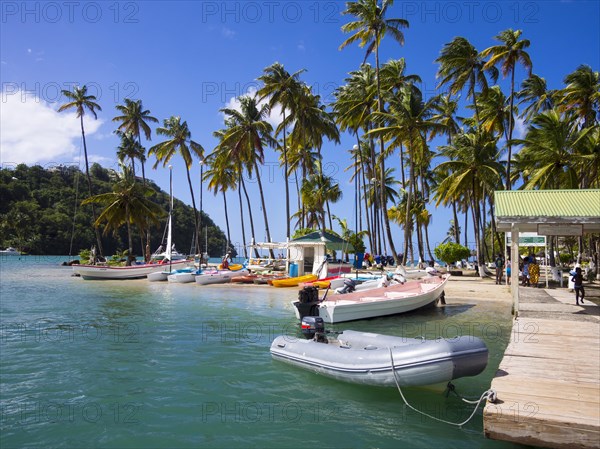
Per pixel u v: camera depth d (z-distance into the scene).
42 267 60.47
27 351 11.22
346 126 43.38
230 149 45.47
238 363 10.03
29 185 113.38
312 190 50.56
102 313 17.64
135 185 47.06
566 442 5.36
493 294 21.89
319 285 24.09
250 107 44.19
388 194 59.44
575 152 31.61
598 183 34.94
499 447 5.89
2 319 16.28
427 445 6.01
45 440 6.30
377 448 5.94
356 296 16.53
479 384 8.41
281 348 10.20
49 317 16.70
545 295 19.56
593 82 33.47
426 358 7.39
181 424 6.79
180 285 31.16
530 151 32.19
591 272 28.95
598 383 6.87
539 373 7.41
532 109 41.59
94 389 8.36
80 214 110.44
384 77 42.91
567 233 16.02
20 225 100.50
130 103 58.44
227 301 21.39
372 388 8.13
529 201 15.52
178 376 9.12
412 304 16.19
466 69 39.12
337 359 8.73
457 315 16.17
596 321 12.42
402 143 41.00
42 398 7.92
